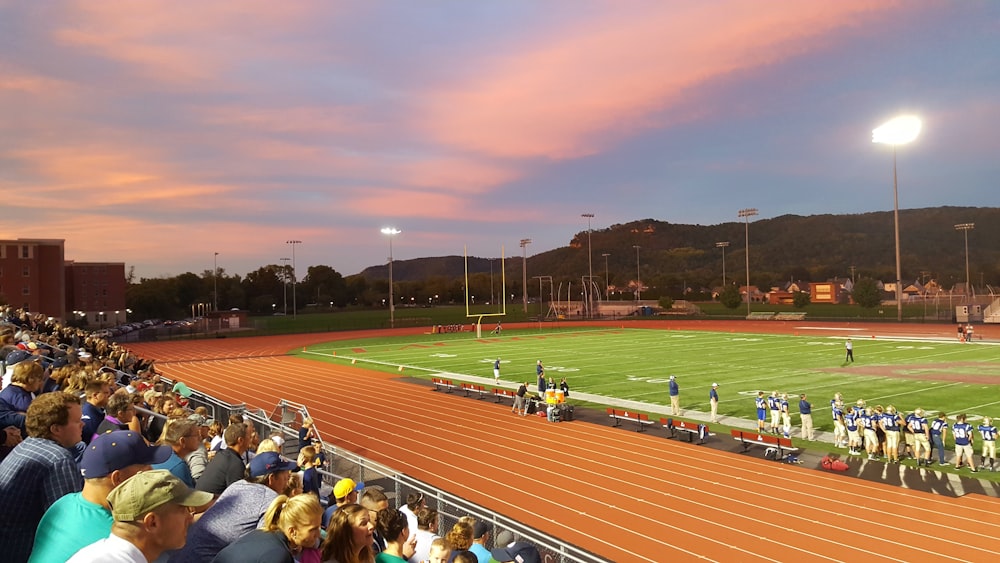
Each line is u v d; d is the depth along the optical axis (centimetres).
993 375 3481
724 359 4469
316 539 416
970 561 1277
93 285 9294
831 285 13725
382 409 3038
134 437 404
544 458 2123
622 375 3841
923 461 1966
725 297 10500
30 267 7638
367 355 5491
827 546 1374
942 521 1488
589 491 1783
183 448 639
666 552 1375
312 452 906
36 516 433
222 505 474
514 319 10350
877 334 6156
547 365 4397
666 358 4612
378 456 2189
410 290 18762
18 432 624
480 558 720
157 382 1697
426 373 4241
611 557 1357
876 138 6381
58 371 930
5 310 2400
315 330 8662
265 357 5697
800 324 7888
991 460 1877
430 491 1570
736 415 2684
